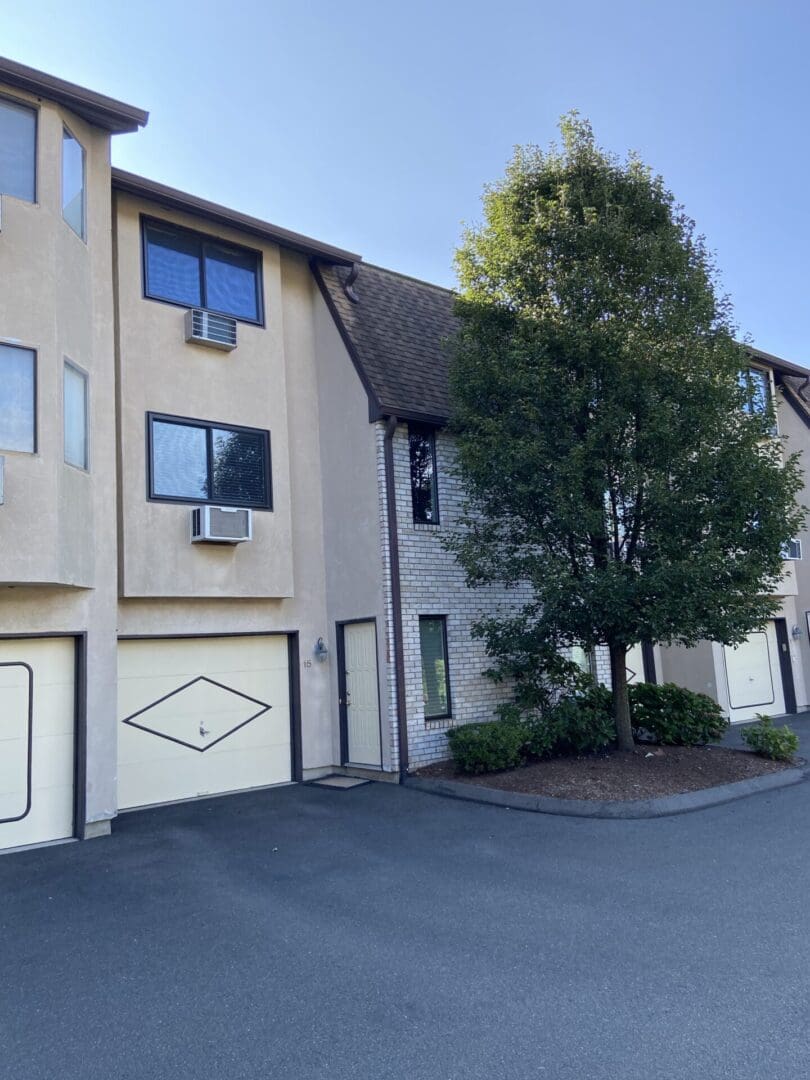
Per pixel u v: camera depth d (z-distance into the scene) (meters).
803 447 20.61
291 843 8.66
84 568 9.25
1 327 8.61
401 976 5.15
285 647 12.45
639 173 11.45
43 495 8.58
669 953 5.28
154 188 11.21
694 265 11.12
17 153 9.13
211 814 10.16
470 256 11.93
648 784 10.06
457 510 12.69
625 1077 3.82
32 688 9.16
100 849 8.67
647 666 17.72
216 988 5.12
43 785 9.11
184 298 11.75
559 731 11.36
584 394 10.38
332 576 12.70
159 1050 4.36
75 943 6.03
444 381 13.13
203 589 11.15
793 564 19.64
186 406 11.42
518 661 11.88
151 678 11.03
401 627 11.60
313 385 13.24
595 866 7.36
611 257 10.81
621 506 10.83
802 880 6.70
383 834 8.84
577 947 5.47
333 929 6.08
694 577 9.74
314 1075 4.01
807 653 19.80
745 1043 4.07
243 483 11.88
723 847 7.80
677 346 10.49
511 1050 4.13
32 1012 4.90
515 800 9.78
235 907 6.69
